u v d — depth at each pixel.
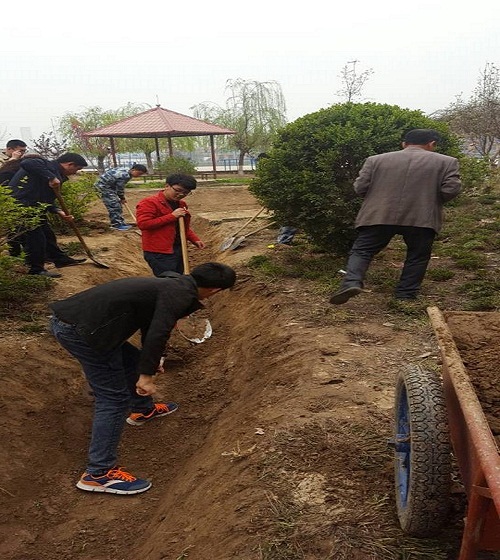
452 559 2.46
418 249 5.88
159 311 3.47
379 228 5.75
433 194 5.66
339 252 7.60
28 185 7.31
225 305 7.75
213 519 3.00
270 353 5.29
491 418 2.51
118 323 3.62
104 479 4.07
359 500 2.89
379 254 8.35
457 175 5.64
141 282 3.62
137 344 6.73
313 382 4.21
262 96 35.41
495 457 1.72
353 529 2.66
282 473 3.16
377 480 3.04
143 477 4.29
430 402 2.49
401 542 2.57
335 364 4.49
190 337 7.00
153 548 3.15
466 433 2.18
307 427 3.57
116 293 3.59
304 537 2.65
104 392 3.94
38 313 6.32
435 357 4.56
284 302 6.27
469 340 3.10
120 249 10.39
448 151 7.47
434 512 2.41
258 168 7.71
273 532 2.70
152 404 5.02
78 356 3.77
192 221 14.95
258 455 3.38
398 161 5.71
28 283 6.98
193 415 5.14
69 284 7.46
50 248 8.30
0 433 4.37
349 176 7.04
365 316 5.66
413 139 5.93
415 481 2.39
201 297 3.71
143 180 27.48
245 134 35.19
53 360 5.44
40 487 4.12
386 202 5.65
